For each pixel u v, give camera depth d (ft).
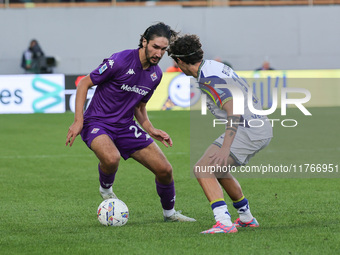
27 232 63.93
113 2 330.54
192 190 94.22
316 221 67.92
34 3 326.44
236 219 69.10
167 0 339.16
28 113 237.25
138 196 89.71
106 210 66.95
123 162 124.06
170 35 64.85
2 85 238.48
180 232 62.49
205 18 334.24
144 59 66.39
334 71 258.57
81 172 113.09
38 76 239.91
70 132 64.95
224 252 53.31
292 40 338.34
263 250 53.88
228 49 337.11
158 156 68.13
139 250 54.44
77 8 323.16
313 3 343.46
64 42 323.16
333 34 338.95
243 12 336.08
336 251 53.42
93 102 69.00
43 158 130.31
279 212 74.69
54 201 85.71
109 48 326.44
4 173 112.27
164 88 246.88
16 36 319.47
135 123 69.51
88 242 58.03
